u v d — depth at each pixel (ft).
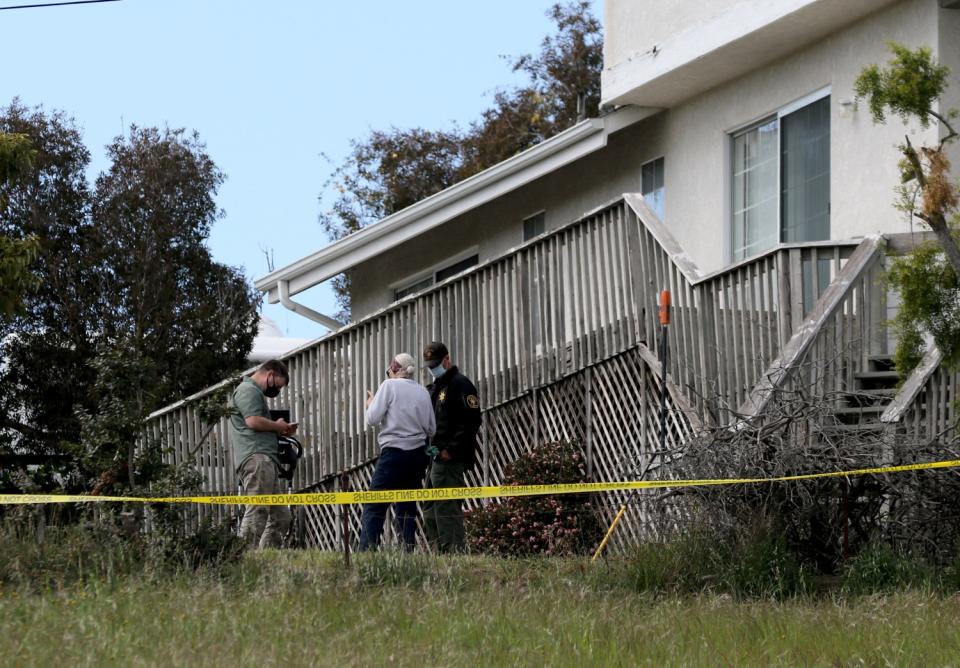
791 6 142.51
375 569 94.27
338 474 157.38
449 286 151.33
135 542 93.86
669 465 102.83
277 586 85.56
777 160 155.02
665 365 122.31
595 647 68.44
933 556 99.45
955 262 97.60
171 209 275.59
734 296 119.55
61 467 113.19
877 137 140.67
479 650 68.18
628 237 131.95
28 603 77.82
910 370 104.53
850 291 114.52
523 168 180.45
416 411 118.42
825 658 65.77
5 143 157.38
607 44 171.01
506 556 118.83
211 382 271.69
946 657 66.18
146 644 67.15
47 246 263.29
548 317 140.77
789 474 97.04
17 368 257.34
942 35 135.03
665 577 93.71
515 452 144.46
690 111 167.84
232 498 94.68
